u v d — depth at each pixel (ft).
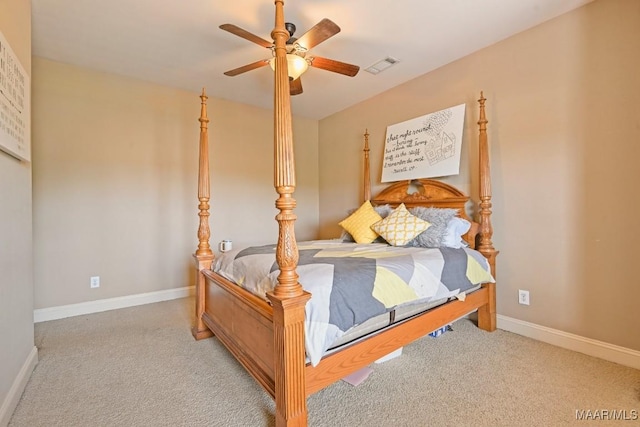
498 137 8.84
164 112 11.75
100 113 10.52
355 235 10.16
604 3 6.96
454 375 6.28
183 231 12.20
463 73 9.67
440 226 8.74
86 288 10.27
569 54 7.48
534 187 8.11
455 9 7.38
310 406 5.33
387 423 4.91
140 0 6.98
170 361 6.98
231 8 7.26
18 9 5.87
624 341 6.70
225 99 13.12
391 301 5.67
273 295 4.49
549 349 7.45
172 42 8.73
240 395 5.72
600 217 7.04
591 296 7.16
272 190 14.43
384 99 12.34
